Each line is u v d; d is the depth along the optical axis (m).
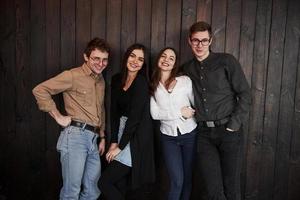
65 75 2.12
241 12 2.51
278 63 2.57
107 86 2.57
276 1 2.51
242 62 2.55
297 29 2.53
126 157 2.20
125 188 2.34
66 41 2.53
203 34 2.08
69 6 2.50
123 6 2.51
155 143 2.50
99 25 2.52
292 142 2.66
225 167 2.20
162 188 2.69
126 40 2.54
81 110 2.19
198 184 2.67
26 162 2.66
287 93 2.60
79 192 2.23
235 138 2.15
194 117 2.28
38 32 2.52
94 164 2.30
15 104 2.59
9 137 2.63
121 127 2.26
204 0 2.50
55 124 2.62
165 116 2.20
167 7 2.51
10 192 2.69
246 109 2.12
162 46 2.54
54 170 2.68
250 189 2.70
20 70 2.55
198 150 2.24
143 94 2.15
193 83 2.24
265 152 2.67
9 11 2.49
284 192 2.71
